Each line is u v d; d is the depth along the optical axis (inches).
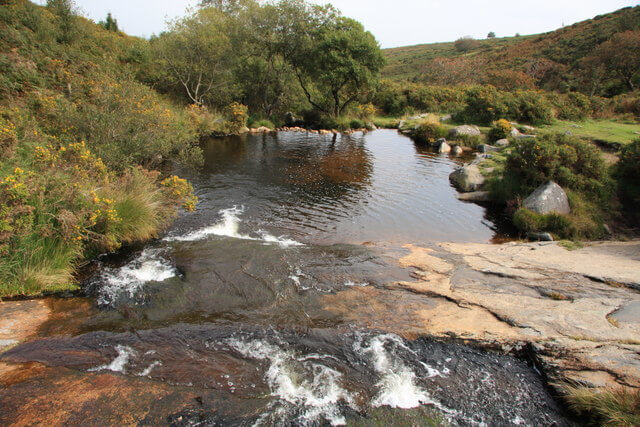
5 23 722.8
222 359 186.1
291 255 311.7
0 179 239.5
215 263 288.0
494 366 189.5
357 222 420.5
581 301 233.6
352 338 205.5
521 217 413.1
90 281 255.1
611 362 174.9
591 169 460.1
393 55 4065.0
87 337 195.5
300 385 173.0
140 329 205.3
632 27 1737.2
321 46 1139.9
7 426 139.5
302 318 221.9
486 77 1712.6
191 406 157.2
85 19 1056.2
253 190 518.6
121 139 443.5
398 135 1117.7
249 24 1184.8
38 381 163.6
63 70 666.2
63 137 402.0
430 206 488.1
